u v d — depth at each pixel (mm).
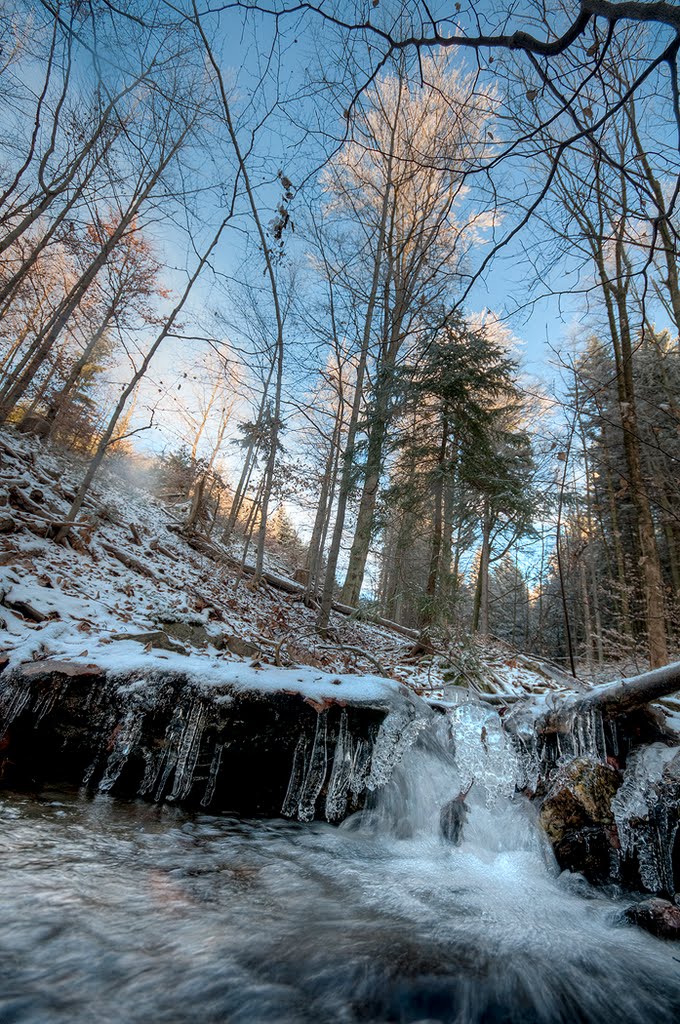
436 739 4625
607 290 8484
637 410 7422
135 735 3918
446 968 2088
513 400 10766
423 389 8758
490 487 9023
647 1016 1944
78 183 9828
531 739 4629
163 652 4824
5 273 12375
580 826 3518
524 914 2793
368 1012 1752
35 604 5324
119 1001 1594
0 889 2115
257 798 3959
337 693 4277
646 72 1737
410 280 11117
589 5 1594
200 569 11523
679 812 3473
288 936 2189
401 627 11383
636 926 2684
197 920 2197
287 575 17469
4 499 8062
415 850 3670
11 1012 1446
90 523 9320
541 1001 1953
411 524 10039
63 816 3125
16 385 12875
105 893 2275
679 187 2176
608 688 4293
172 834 3197
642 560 8328
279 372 10867
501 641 11602
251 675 4227
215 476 18094
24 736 3855
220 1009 1641
